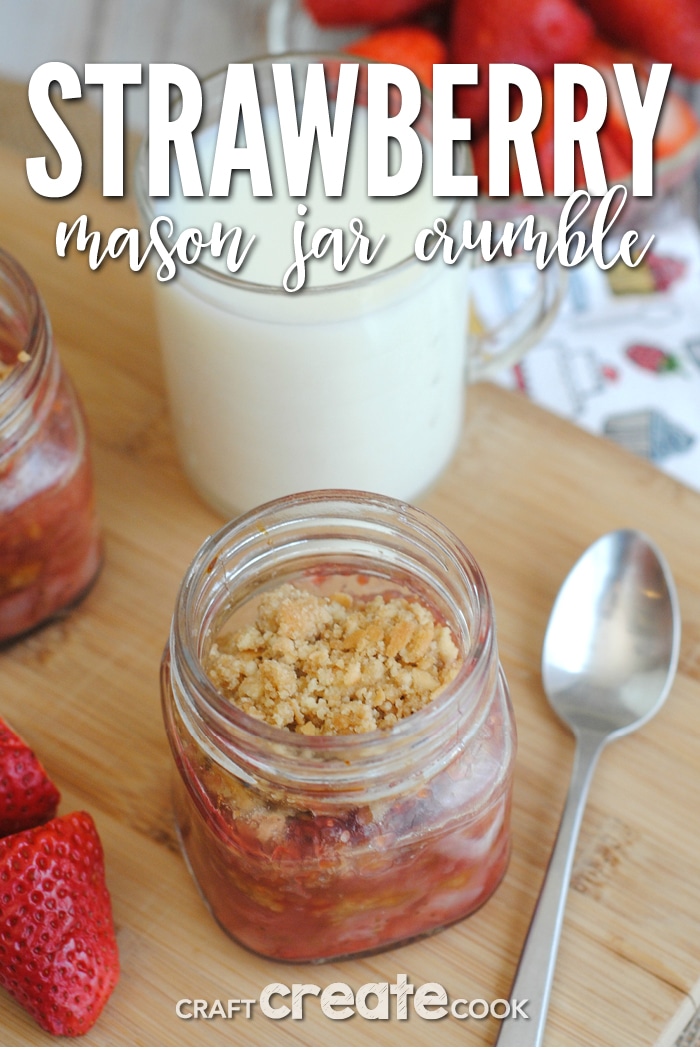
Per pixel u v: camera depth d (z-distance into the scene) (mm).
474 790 402
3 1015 429
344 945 427
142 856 454
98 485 529
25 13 756
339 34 706
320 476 496
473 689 386
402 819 396
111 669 488
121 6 754
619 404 604
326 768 380
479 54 659
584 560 493
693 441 594
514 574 506
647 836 456
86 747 473
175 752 414
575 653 480
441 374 490
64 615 500
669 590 486
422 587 427
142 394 550
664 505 521
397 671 408
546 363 613
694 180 675
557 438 538
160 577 508
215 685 410
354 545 426
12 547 459
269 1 749
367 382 470
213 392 478
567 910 444
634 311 623
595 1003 430
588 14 677
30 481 451
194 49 748
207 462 504
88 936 416
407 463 503
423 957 438
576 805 451
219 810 400
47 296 568
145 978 435
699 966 435
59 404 461
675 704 479
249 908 415
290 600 423
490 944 440
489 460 533
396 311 459
